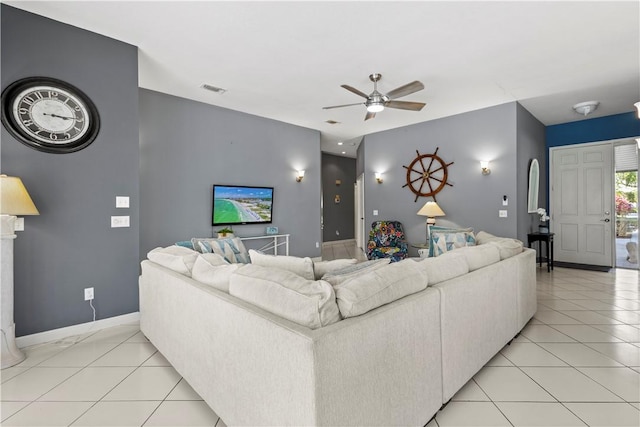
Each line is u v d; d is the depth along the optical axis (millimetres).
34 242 2590
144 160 4176
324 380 1081
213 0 2416
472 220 5227
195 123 4672
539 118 5656
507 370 2172
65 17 2627
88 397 1874
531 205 5293
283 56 3309
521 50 3209
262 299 1398
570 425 1607
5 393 1916
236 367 1441
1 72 2439
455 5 2488
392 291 1480
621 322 3039
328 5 2479
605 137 5520
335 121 5805
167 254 2402
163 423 1644
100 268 2920
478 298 2045
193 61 3418
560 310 3391
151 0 2414
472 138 5203
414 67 3578
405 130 6113
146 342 2643
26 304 2561
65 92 2713
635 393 1888
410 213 6086
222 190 4934
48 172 2646
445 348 1723
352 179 10164
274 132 5691
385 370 1334
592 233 5664
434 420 1654
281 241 5801
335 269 1919
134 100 3100
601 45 3113
